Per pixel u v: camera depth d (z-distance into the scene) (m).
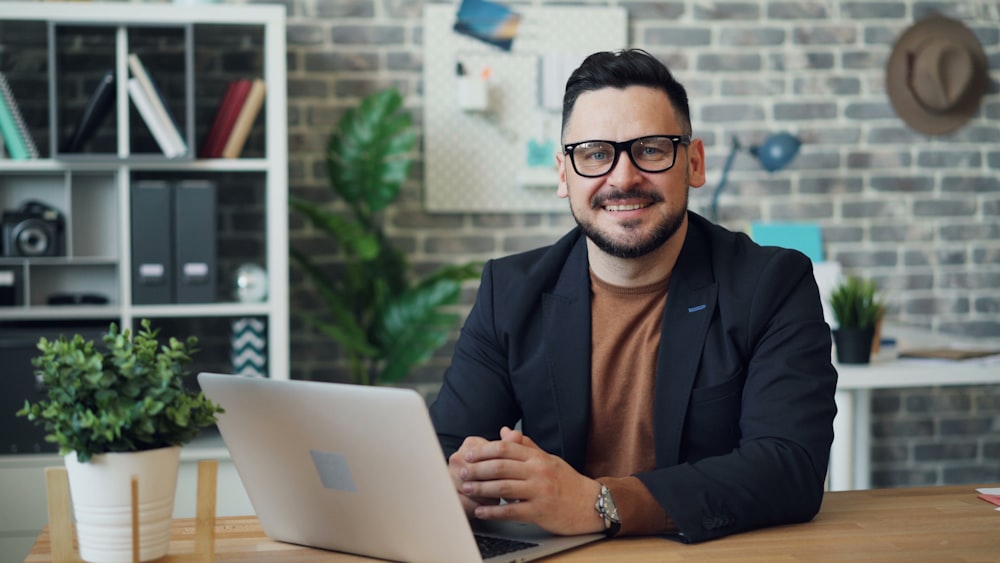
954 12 4.29
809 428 1.58
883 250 4.29
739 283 1.71
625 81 1.65
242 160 3.46
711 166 4.18
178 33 3.65
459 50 3.99
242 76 3.88
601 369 1.77
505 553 1.34
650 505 1.44
